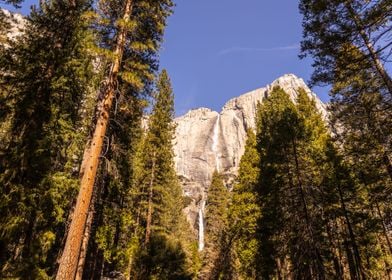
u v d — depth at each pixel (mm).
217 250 37875
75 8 13375
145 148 27266
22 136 10977
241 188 26234
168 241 26500
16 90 11805
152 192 27656
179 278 25609
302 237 17109
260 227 21375
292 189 18484
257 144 25453
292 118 20469
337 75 11836
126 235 23812
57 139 12406
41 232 11516
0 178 9961
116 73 10992
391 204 17078
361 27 10555
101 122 10422
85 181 9578
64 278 8422
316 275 18016
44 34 12898
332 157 20109
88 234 13250
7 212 9844
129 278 20578
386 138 13742
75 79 12820
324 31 11359
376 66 11125
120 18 10992
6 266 9500
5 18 12898
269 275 22250
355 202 19781
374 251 21531
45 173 11203
